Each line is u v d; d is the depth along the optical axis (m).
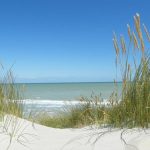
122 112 3.38
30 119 4.68
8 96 4.14
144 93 3.23
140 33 3.29
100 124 3.55
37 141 3.12
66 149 2.81
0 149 2.88
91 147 2.76
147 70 3.30
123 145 2.69
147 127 3.09
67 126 5.69
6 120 3.57
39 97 31.44
